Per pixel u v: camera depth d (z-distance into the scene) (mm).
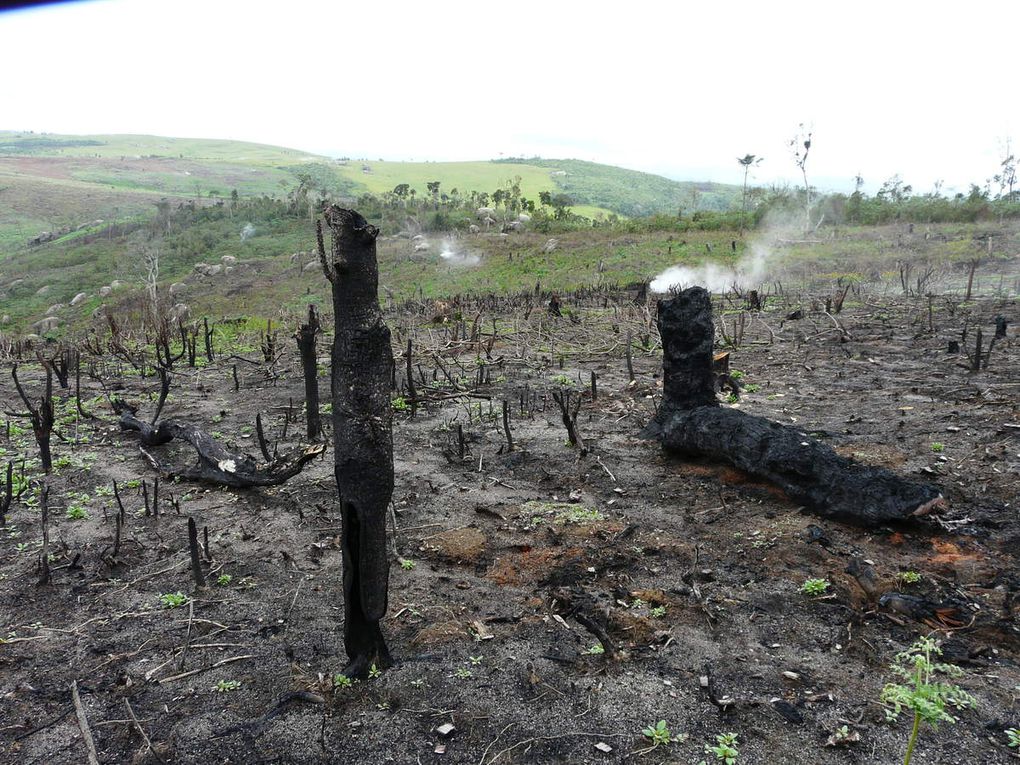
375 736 3244
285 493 6598
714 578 4582
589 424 8539
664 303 7637
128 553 5387
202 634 4195
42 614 4504
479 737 3221
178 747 3225
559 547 5133
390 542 5340
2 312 44719
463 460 7328
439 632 4047
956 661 3600
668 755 3059
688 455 6766
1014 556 4598
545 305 23094
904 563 4617
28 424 9961
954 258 28953
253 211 68250
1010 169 51000
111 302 42344
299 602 4516
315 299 36188
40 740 3316
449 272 39594
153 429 8211
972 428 7207
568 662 3752
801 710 3312
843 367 11305
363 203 71438
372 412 3365
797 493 5555
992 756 2961
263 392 12031
